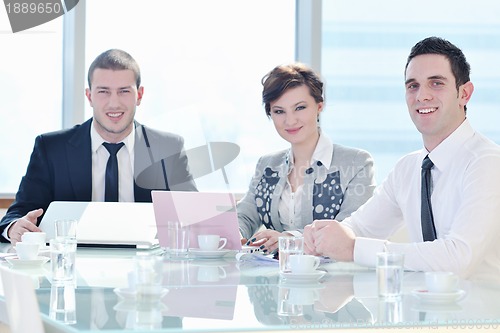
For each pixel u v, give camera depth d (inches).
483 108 177.9
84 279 77.1
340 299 66.2
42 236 100.7
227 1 172.7
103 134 131.0
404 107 177.5
